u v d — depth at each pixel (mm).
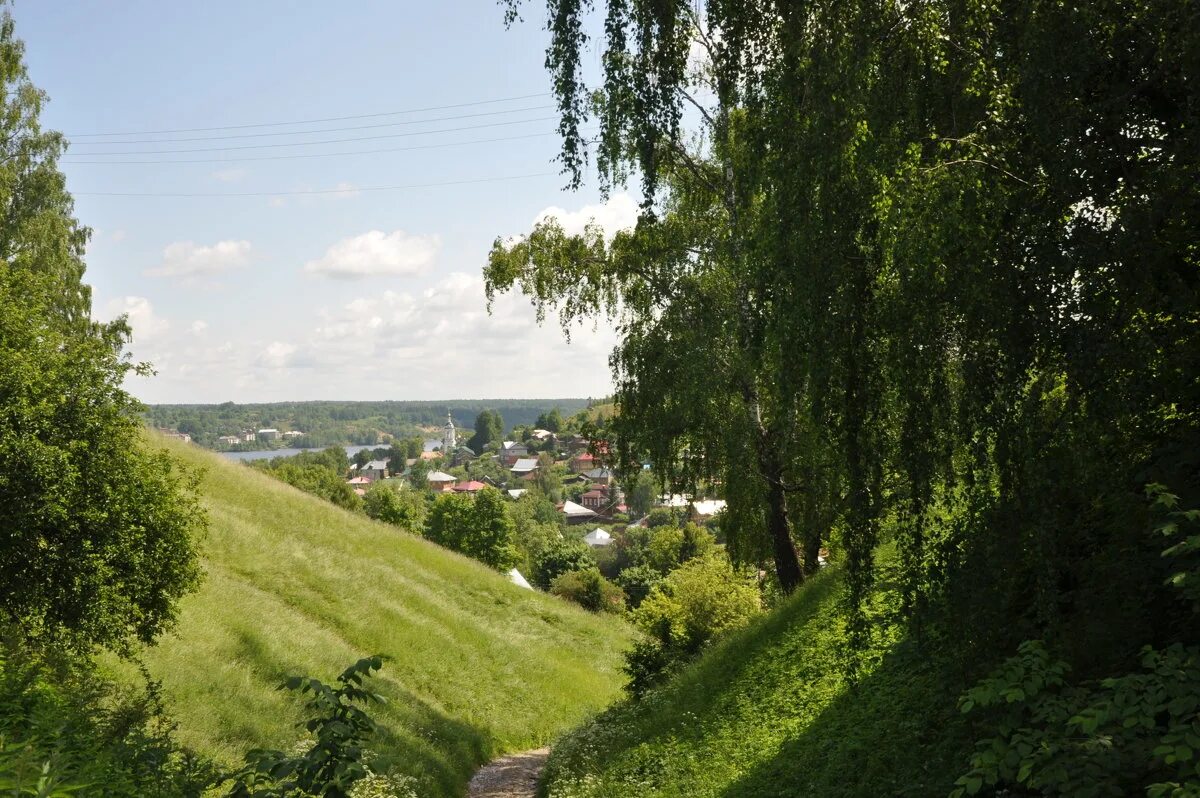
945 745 9555
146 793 10078
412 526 89188
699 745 15914
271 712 21172
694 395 21969
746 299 20375
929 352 8758
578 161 11883
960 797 5562
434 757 23094
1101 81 8125
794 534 24406
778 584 24328
